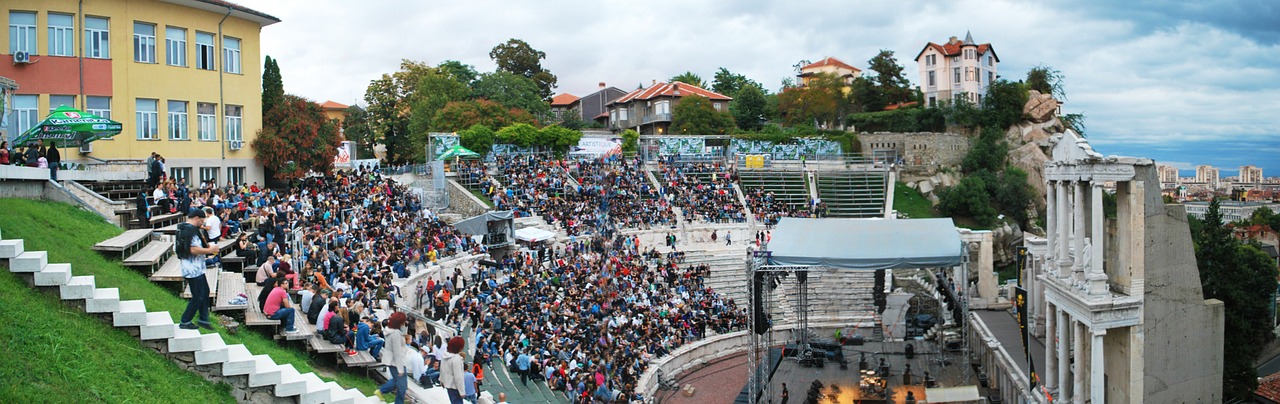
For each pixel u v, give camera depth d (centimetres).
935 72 11600
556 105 13038
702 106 10219
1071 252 3127
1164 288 2820
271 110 5484
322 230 4047
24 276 1736
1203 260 4162
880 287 5125
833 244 3978
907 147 9238
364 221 4766
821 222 4247
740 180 7938
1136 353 2759
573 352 3847
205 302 1941
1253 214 9444
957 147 9238
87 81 4209
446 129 8731
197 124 4669
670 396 4200
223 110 4819
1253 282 4144
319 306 2406
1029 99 9731
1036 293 3884
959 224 8219
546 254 5662
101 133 3397
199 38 4672
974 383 3981
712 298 5466
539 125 9581
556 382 3559
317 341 2297
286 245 3391
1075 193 2844
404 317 2098
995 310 4694
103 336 1720
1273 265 5109
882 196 8319
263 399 1845
